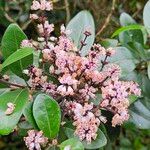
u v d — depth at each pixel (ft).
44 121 0.77
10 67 0.83
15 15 1.35
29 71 0.81
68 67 0.78
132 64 0.96
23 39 0.85
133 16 1.48
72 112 0.81
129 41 1.08
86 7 1.41
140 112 0.98
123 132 1.55
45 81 0.82
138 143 1.63
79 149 0.77
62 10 1.35
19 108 0.76
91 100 0.84
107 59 0.95
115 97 0.77
